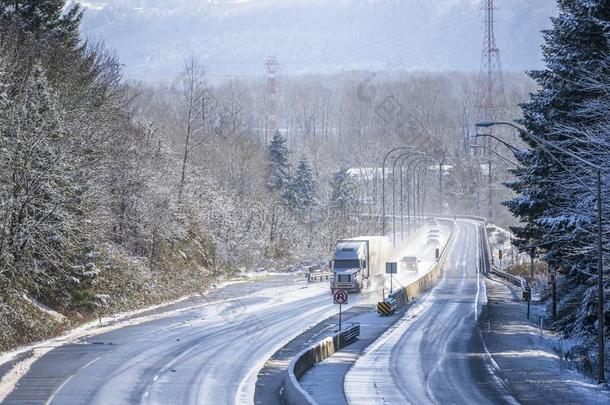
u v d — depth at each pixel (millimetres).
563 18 64750
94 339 66938
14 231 69312
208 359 57406
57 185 74062
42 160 70562
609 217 58781
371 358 61562
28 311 69438
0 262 68750
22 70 82312
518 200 72625
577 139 59938
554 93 67438
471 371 55469
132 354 58969
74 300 80188
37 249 74562
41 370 51156
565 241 67312
